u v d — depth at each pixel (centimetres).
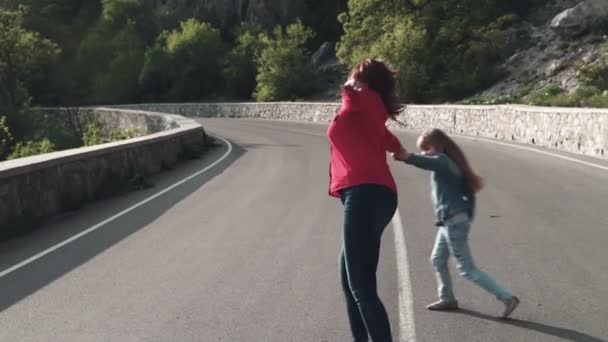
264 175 1666
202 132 2727
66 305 631
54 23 10381
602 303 598
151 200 1318
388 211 442
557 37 4544
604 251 788
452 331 535
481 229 926
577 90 3544
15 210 1029
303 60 6612
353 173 434
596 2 4425
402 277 695
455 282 672
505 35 4775
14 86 6775
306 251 827
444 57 4981
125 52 8975
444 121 3356
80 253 856
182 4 10000
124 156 1587
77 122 6100
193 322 571
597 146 1822
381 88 445
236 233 952
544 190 1259
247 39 7612
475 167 1648
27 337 546
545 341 510
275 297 637
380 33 5431
